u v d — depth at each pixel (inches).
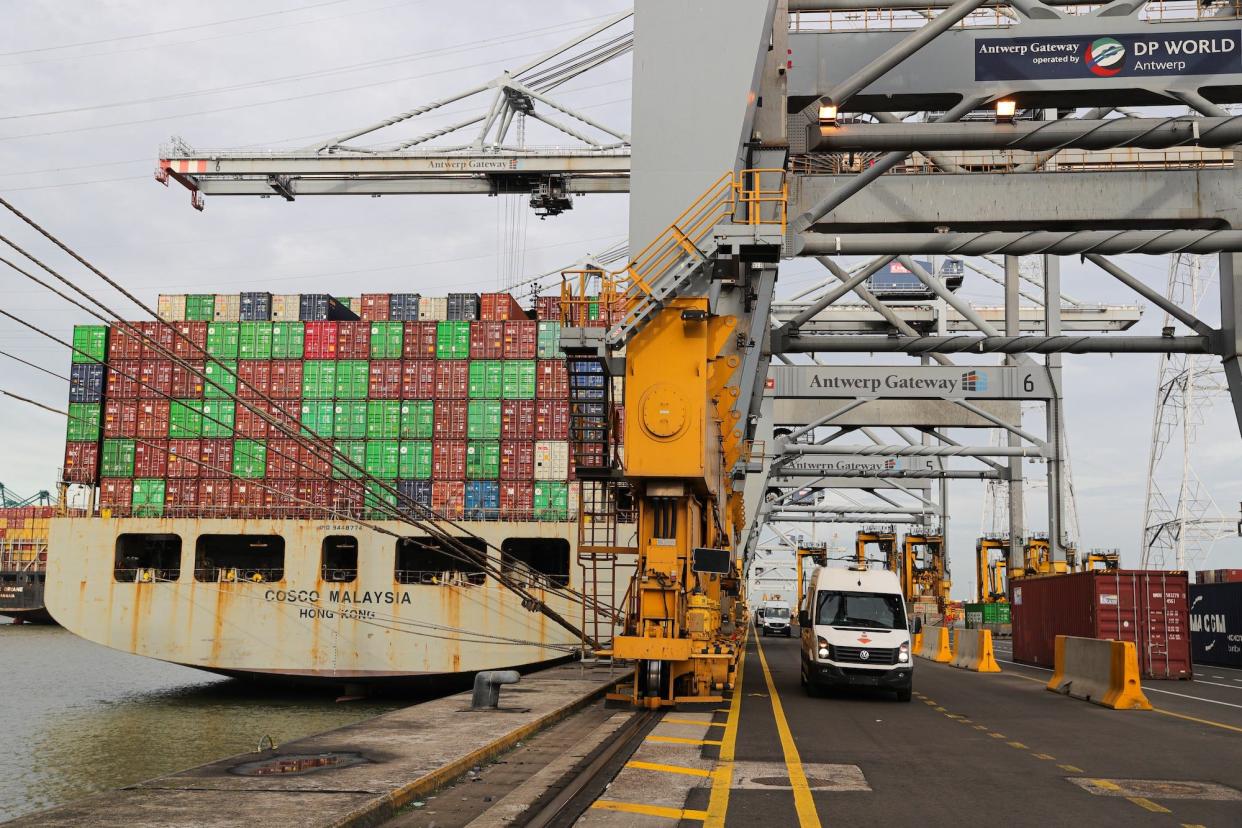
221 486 1555.1
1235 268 1314.0
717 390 682.8
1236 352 1290.6
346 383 1593.3
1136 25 938.1
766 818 325.7
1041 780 413.7
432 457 1560.0
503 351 1585.9
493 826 293.7
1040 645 1425.9
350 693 1435.8
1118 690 764.6
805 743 512.1
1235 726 637.3
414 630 1379.2
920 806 352.2
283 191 1818.4
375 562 1400.1
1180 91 922.1
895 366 1807.3
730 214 687.7
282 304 1657.2
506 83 1863.9
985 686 976.9
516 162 1770.4
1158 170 976.9
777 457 2112.5
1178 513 3125.0
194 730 1190.9
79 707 1375.5
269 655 1395.2
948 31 971.3
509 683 577.0
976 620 3016.7
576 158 1764.3
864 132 936.9
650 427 639.1
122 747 1088.2
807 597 911.0
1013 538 2301.9
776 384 1780.3
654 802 346.0
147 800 296.4
